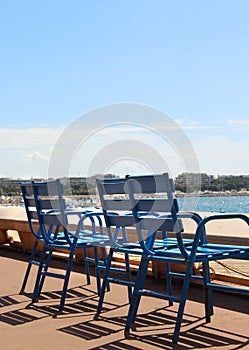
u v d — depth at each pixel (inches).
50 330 145.3
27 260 263.6
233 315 152.3
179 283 195.3
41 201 183.3
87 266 204.4
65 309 167.9
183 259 137.7
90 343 132.9
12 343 134.9
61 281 210.4
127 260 170.7
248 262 188.4
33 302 178.1
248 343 128.5
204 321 147.9
